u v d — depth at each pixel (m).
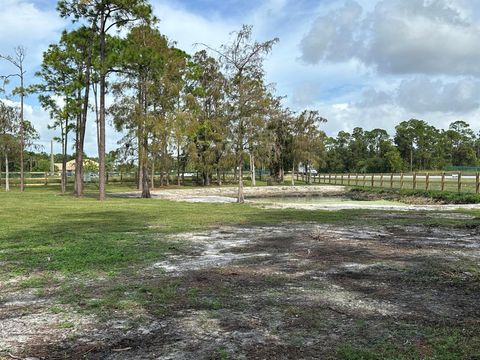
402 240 10.50
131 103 28.45
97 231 11.97
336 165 104.38
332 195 40.53
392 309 5.17
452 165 107.44
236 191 42.69
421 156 102.44
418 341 4.18
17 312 5.19
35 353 3.99
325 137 59.78
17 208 19.11
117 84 29.08
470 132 113.25
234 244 9.93
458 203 25.03
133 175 54.56
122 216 16.08
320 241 10.36
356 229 12.58
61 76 30.38
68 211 17.94
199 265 7.67
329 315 4.97
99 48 27.83
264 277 6.77
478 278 6.64
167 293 5.86
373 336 4.32
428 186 32.75
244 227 13.05
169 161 42.62
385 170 95.12
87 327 4.64
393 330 4.48
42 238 10.66
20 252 8.84
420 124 102.31
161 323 4.74
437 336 4.30
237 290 6.04
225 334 4.40
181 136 28.16
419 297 5.67
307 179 61.12
